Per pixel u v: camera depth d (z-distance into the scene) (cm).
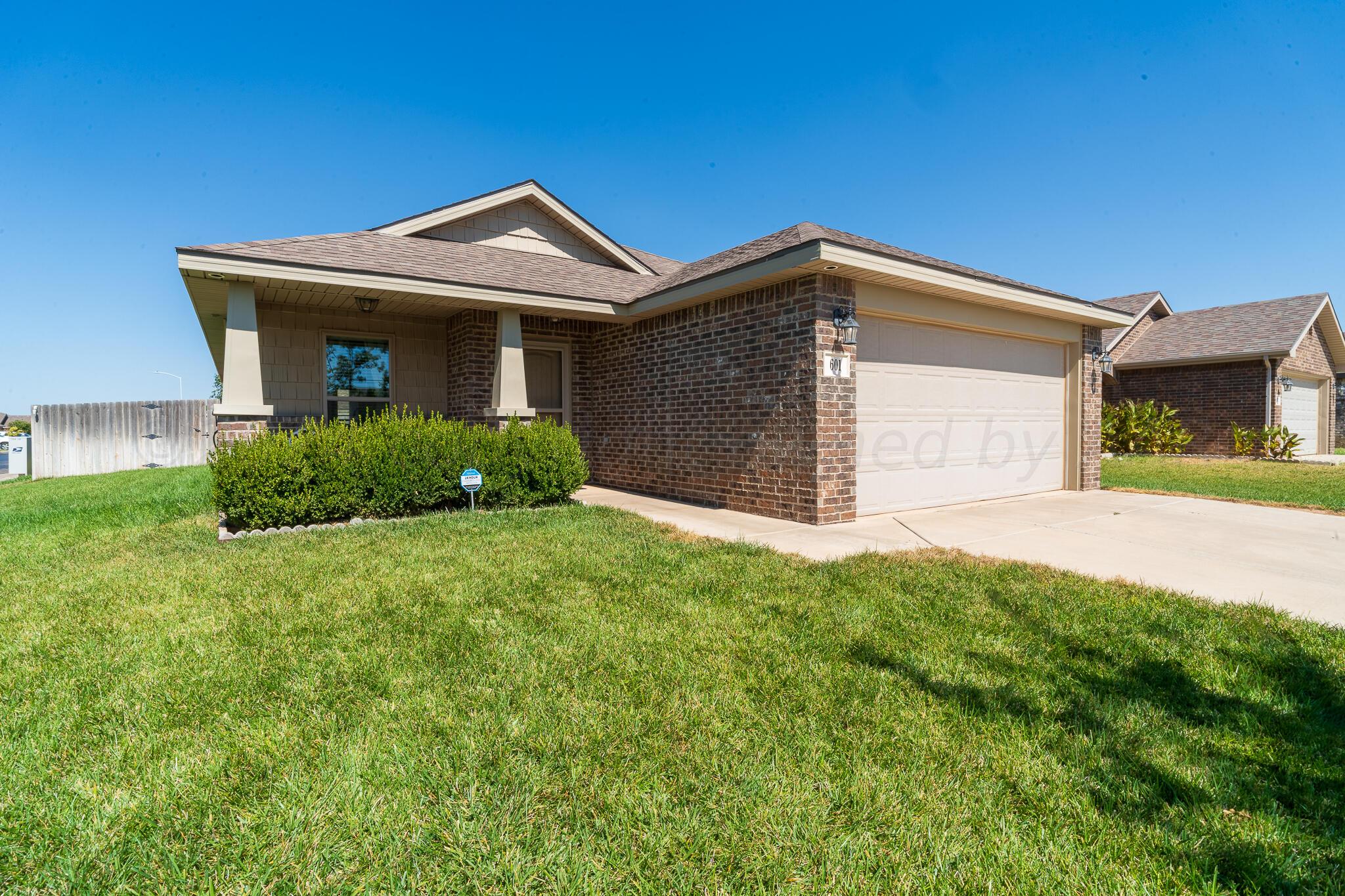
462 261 918
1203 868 165
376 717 241
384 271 733
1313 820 185
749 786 198
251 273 659
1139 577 457
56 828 178
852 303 693
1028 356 945
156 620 351
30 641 321
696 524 673
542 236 1112
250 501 600
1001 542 585
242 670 283
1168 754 219
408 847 171
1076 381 995
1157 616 362
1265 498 951
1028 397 945
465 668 286
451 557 488
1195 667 293
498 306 844
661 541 554
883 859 167
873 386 745
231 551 520
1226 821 184
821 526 666
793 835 176
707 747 221
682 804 190
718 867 164
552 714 243
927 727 235
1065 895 155
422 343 978
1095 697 260
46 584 431
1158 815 186
